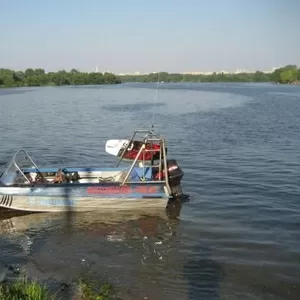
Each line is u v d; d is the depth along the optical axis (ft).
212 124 115.85
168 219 42.55
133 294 28.68
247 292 29.04
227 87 443.32
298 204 46.47
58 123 122.42
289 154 73.10
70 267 32.48
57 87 489.67
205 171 61.31
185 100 223.92
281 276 31.07
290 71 539.29
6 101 223.51
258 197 49.06
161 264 32.99
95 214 44.09
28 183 43.96
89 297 27.58
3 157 72.18
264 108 166.40
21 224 41.50
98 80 609.01
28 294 24.72
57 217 43.34
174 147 80.64
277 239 37.40
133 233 39.24
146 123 119.75
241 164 65.51
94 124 119.85
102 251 35.37
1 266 32.32
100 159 71.31
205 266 32.60
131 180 45.85
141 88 433.07
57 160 70.64
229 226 40.55
